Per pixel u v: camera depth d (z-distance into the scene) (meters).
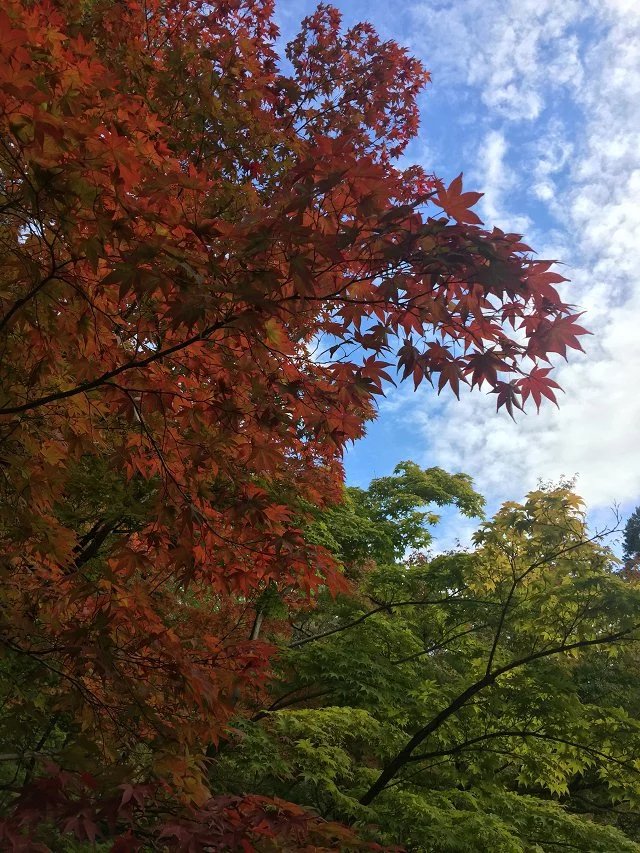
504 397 2.30
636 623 6.73
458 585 7.99
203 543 2.96
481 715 7.45
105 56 4.35
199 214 2.24
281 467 4.18
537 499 7.34
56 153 1.77
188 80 4.46
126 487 4.25
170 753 2.52
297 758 6.57
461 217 1.82
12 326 2.51
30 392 3.01
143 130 2.47
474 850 5.97
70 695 2.69
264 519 3.05
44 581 3.26
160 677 2.94
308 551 3.11
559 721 6.61
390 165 7.01
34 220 2.10
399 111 7.41
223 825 2.15
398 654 8.66
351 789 7.24
